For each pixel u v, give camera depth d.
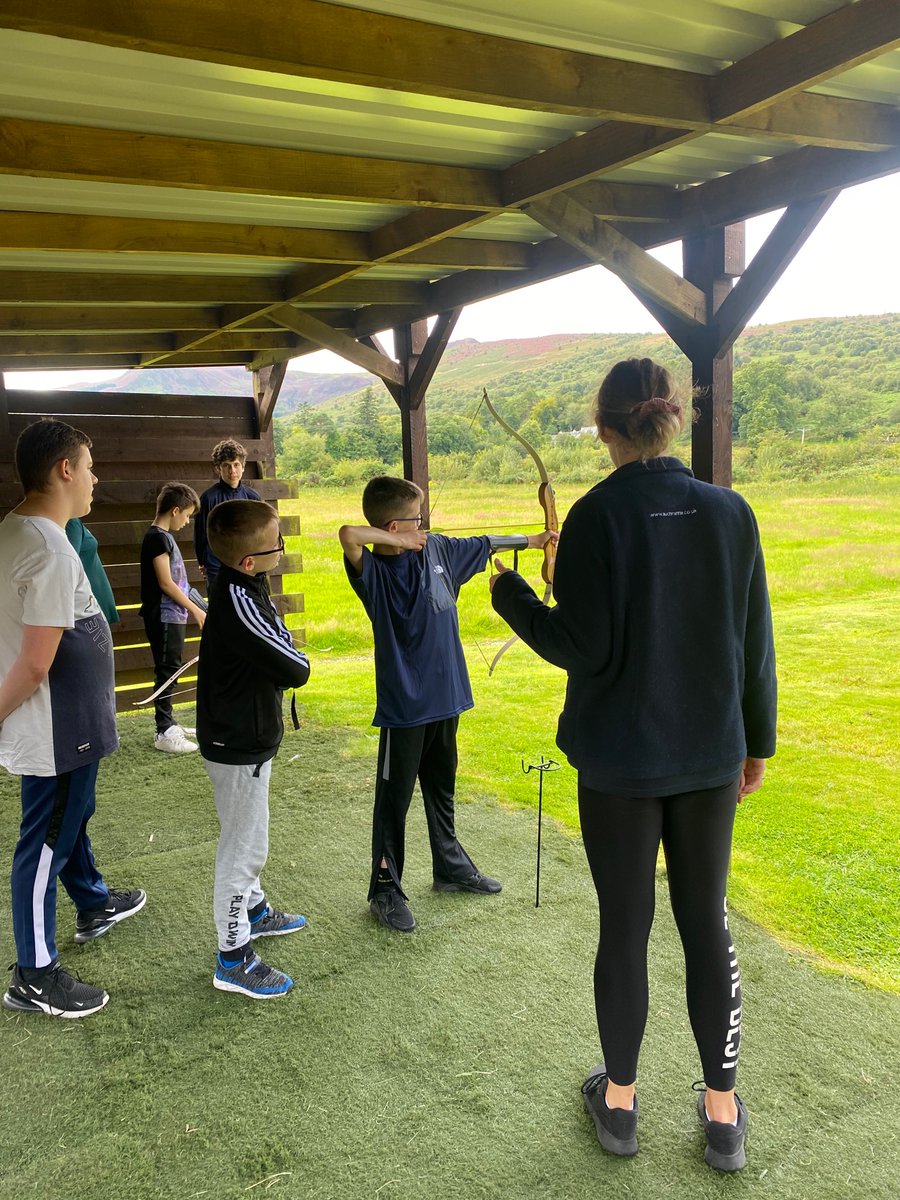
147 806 3.81
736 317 3.47
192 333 5.71
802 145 3.12
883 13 1.90
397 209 3.50
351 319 6.21
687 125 2.34
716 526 1.50
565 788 3.85
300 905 2.81
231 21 1.67
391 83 1.90
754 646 1.60
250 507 2.17
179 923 2.73
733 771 1.55
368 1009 2.22
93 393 5.96
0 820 3.68
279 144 2.70
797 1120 1.78
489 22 1.98
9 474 5.59
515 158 3.04
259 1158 1.71
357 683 6.24
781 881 2.88
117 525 5.86
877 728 4.59
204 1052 2.06
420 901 2.83
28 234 3.10
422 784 2.85
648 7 1.97
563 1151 1.71
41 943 2.23
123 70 2.07
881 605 8.17
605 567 1.48
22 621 2.09
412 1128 1.79
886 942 2.50
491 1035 2.10
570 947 2.51
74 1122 1.83
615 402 1.55
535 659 7.16
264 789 2.30
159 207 3.19
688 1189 1.61
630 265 3.40
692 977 1.64
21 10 1.48
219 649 2.18
